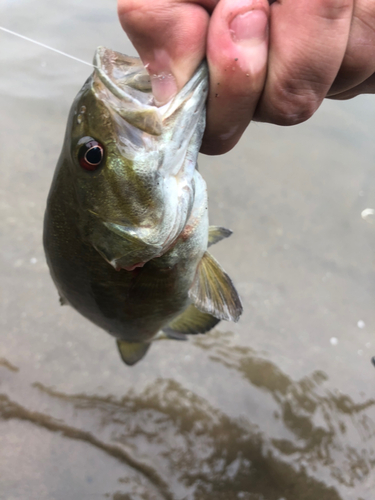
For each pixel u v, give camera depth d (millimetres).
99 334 495
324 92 184
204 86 186
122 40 807
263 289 566
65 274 236
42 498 375
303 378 475
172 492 391
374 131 861
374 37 177
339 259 608
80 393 442
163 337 312
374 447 425
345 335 522
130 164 195
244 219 655
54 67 812
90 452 407
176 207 207
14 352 463
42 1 924
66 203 213
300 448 423
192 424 432
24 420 417
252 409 448
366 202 694
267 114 191
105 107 190
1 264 543
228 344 504
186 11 176
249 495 395
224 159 762
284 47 176
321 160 778
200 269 241
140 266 219
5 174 658
